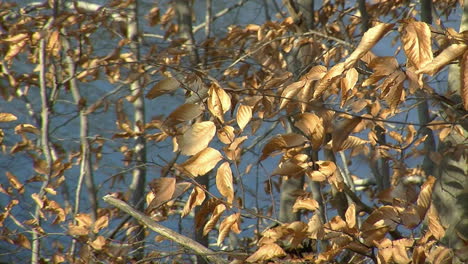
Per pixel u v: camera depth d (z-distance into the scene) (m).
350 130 4.73
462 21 6.82
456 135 6.92
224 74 10.27
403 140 8.83
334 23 12.05
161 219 9.20
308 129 4.91
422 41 3.87
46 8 11.80
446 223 6.61
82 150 10.84
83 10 10.52
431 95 5.86
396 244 5.32
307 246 6.25
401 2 12.88
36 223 8.90
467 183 6.56
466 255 5.32
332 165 5.35
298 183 8.46
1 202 11.33
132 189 11.48
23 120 14.22
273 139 4.99
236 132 5.67
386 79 4.53
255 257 5.32
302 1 10.46
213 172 11.37
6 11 10.93
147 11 14.05
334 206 7.98
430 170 8.38
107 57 10.77
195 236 10.20
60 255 8.49
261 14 16.09
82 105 10.98
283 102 5.10
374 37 3.90
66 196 12.02
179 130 6.03
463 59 3.75
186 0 12.25
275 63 10.20
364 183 13.03
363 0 11.16
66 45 11.64
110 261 7.98
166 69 10.25
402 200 5.37
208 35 14.53
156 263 8.30
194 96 5.28
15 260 10.09
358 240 5.38
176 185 4.91
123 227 9.80
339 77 4.68
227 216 5.81
